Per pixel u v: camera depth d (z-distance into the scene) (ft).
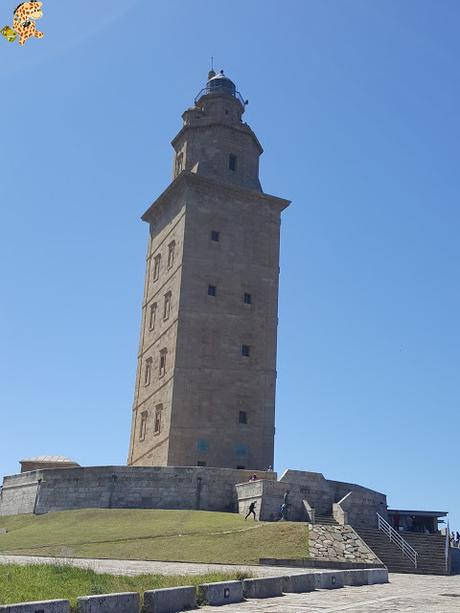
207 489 149.28
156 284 206.80
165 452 174.19
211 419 179.01
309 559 99.66
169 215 206.59
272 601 58.85
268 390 188.65
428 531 167.12
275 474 154.81
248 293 195.52
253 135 211.82
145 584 59.36
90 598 45.55
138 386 203.41
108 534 119.96
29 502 163.73
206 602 55.26
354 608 54.34
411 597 65.72
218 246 194.90
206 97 213.25
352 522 145.89
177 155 213.05
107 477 152.66
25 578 58.70
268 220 205.57
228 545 107.55
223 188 199.93
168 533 117.50
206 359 183.62
